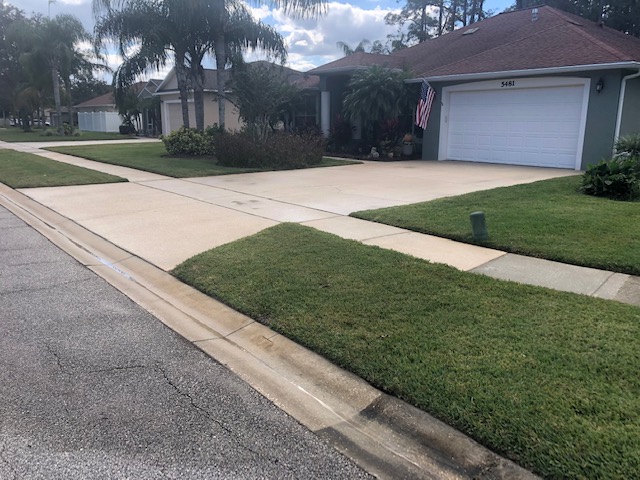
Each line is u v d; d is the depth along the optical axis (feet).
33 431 9.80
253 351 13.14
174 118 114.01
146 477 8.63
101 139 110.22
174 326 14.84
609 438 8.61
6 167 51.78
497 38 63.67
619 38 63.52
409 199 32.53
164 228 25.64
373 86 59.26
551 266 18.31
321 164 54.49
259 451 9.33
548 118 50.11
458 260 19.21
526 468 8.35
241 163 51.16
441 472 8.64
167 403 10.86
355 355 12.04
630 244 20.01
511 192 32.68
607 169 31.04
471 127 56.75
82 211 30.14
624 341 12.05
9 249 22.90
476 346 12.06
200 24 61.36
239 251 20.49
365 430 9.85
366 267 18.02
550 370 10.85
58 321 15.07
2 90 176.96
